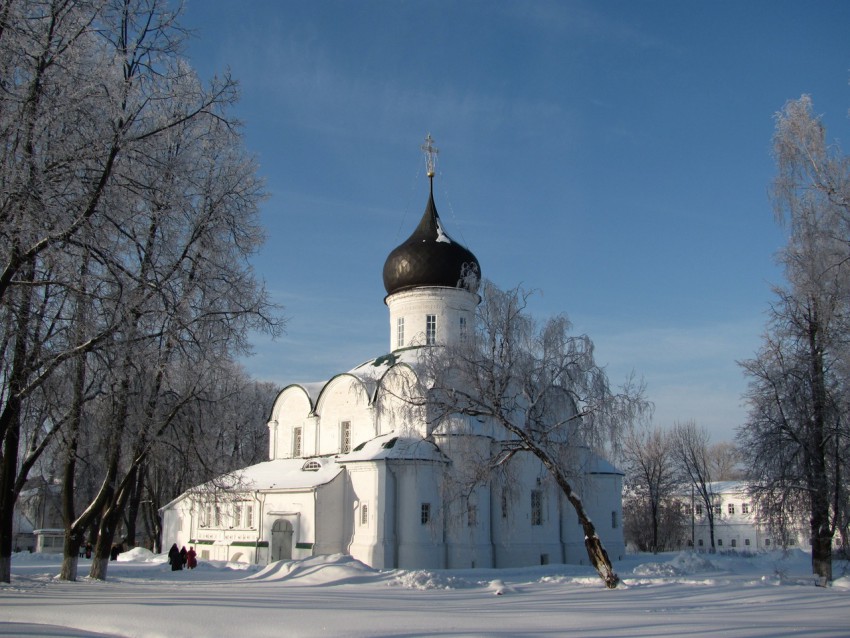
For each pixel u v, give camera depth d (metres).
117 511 31.20
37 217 17.33
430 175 51.59
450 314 48.41
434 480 41.75
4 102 17.25
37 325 20.25
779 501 32.47
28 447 28.48
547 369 31.16
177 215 23.09
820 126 25.11
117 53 19.64
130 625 16.58
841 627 16.34
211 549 48.03
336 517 43.12
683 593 26.56
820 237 24.31
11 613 18.31
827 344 29.12
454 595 26.09
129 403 27.45
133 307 21.08
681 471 83.75
